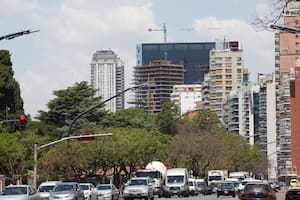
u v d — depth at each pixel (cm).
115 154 13425
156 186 12606
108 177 14988
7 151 10606
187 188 12725
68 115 17800
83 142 13350
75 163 12962
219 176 16700
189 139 17700
